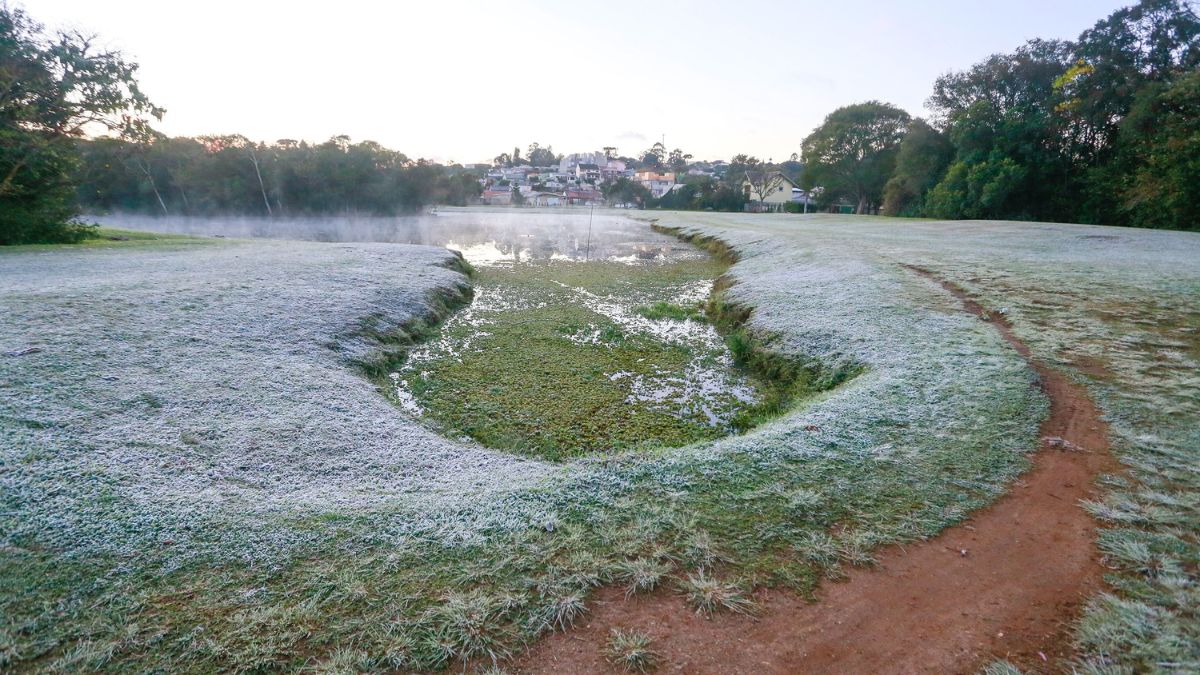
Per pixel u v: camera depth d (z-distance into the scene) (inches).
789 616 109.5
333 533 131.0
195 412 197.5
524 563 122.6
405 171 1967.3
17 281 357.4
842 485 154.7
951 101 1454.2
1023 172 1185.4
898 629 106.1
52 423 175.2
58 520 130.3
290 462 171.0
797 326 342.6
